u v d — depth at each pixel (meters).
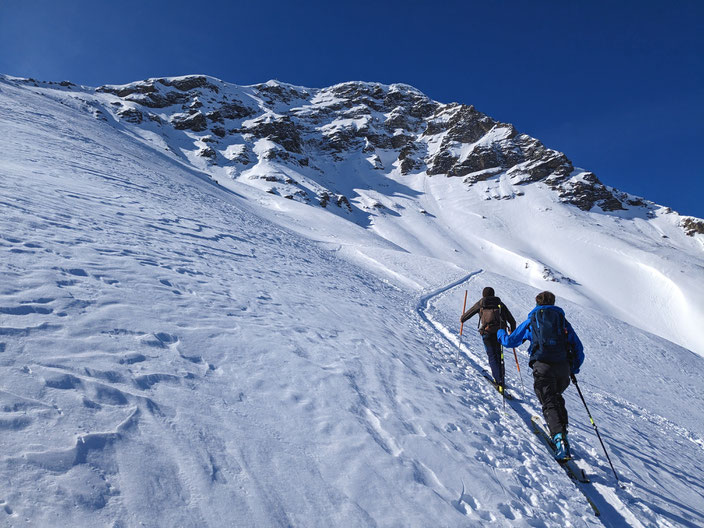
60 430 2.24
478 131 185.38
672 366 21.41
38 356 2.85
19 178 8.55
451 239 113.00
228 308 5.58
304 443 3.09
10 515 1.66
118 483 2.07
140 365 3.27
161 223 9.83
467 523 2.82
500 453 4.24
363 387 4.59
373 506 2.65
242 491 2.36
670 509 4.09
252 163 134.25
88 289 4.38
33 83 142.00
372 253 35.91
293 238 22.97
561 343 4.66
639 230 122.12
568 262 101.06
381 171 177.00
